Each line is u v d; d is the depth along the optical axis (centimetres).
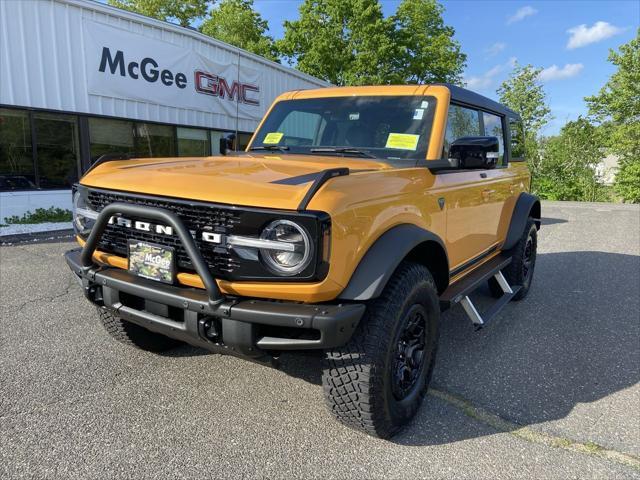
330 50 2720
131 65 1132
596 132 2847
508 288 451
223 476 227
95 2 1038
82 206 287
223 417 277
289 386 317
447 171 309
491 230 430
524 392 322
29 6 938
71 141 1044
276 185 220
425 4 3181
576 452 255
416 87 351
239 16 3178
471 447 257
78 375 321
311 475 230
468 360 371
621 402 311
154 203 237
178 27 1222
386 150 327
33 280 539
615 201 2673
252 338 219
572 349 397
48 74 981
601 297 554
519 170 522
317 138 362
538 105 3378
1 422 263
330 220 204
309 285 209
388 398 249
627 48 2859
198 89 1308
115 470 228
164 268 237
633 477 235
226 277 224
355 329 229
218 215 220
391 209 248
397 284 247
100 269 263
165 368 337
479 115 413
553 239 980
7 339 375
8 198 943
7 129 936
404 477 231
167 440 253
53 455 237
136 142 1180
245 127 1488
